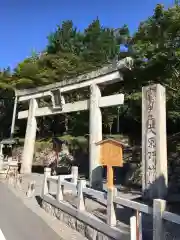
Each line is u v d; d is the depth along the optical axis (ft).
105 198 19.65
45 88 57.82
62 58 81.71
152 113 31.58
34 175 56.65
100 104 44.24
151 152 30.76
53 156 56.03
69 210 23.88
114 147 26.68
